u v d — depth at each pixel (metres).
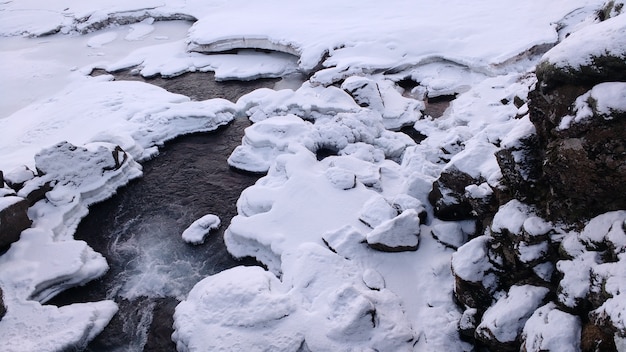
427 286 8.46
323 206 10.64
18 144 15.39
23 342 8.30
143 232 11.49
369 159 12.59
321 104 15.37
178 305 8.90
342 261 9.05
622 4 7.36
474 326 7.26
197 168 13.84
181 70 20.95
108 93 18.44
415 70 18.05
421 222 9.70
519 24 18.77
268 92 17.31
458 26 19.25
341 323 7.54
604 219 5.59
